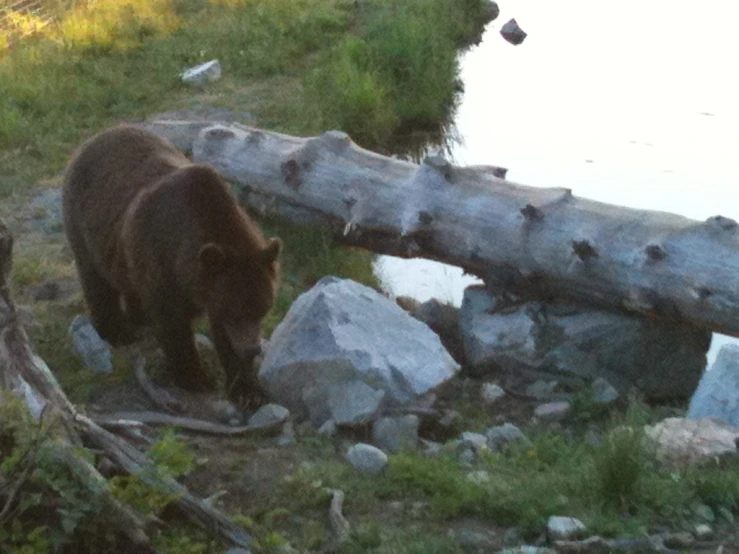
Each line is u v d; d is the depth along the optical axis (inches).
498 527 199.6
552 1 751.1
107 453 190.1
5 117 442.9
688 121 506.0
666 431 234.8
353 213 345.1
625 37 658.8
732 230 277.6
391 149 487.5
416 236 329.7
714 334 338.3
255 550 182.5
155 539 179.0
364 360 254.5
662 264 282.0
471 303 319.0
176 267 248.4
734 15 711.7
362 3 642.8
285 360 258.1
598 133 494.9
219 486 211.8
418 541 191.0
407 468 214.8
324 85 501.0
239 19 592.1
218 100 484.1
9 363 197.9
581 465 222.2
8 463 171.2
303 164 359.9
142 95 487.2
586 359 297.1
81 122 461.4
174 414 254.4
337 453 235.3
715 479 209.3
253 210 378.6
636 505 203.3
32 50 539.2
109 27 567.8
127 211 261.4
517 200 312.8
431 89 520.4
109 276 271.9
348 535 191.5
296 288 341.1
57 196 390.0
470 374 307.4
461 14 659.4
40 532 173.3
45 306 307.7
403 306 346.0
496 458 230.4
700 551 190.1
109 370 272.5
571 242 297.1
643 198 420.8
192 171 251.3
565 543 186.4
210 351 286.4
